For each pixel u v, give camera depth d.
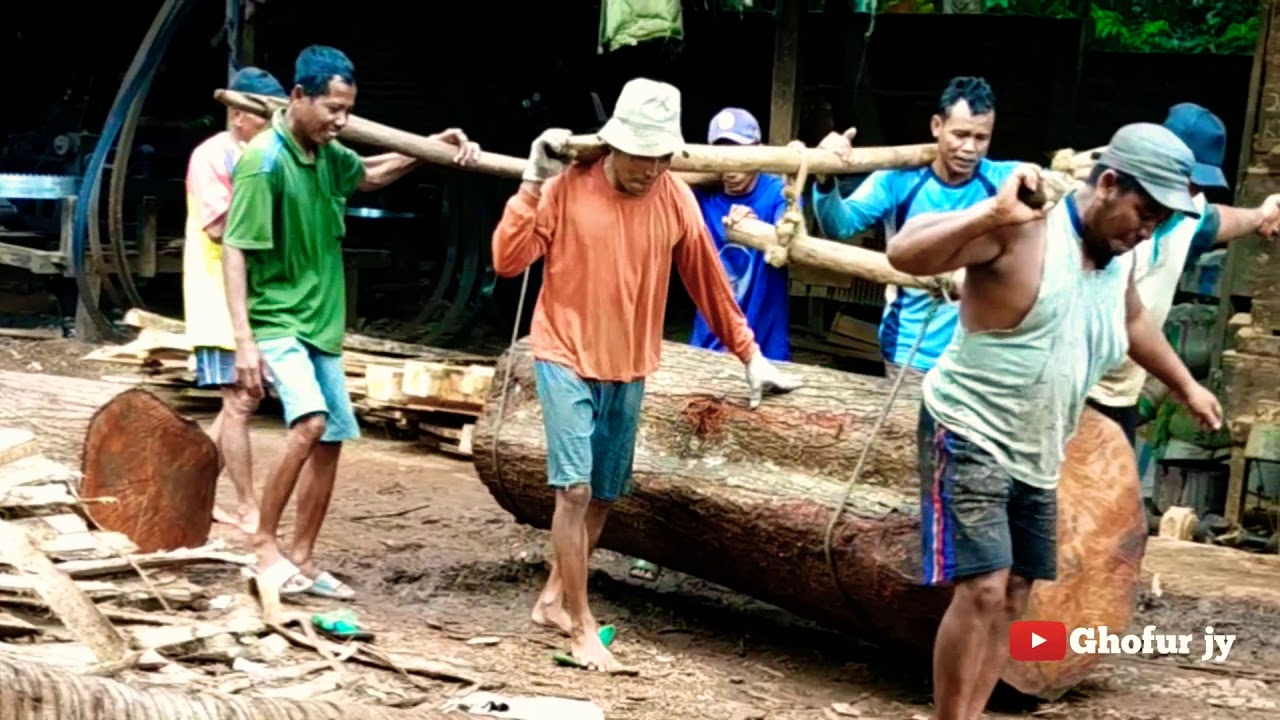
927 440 4.68
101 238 14.22
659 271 5.70
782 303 6.99
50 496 5.92
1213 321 10.58
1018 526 4.77
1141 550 5.65
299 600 6.25
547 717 4.91
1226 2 16.56
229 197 7.07
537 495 6.73
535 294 15.17
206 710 3.94
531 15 14.44
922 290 5.55
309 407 6.00
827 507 5.66
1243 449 9.04
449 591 6.69
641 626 6.48
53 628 4.96
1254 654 6.44
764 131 14.09
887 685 5.84
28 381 8.14
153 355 10.41
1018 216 4.10
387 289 15.18
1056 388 4.52
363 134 6.14
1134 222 4.30
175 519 6.49
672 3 10.32
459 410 9.52
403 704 4.98
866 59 12.83
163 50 12.34
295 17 14.21
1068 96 12.71
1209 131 6.13
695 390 6.39
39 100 16.64
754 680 5.83
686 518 6.13
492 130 14.62
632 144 5.34
